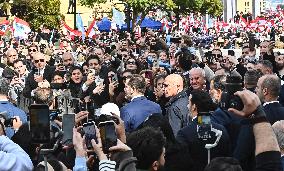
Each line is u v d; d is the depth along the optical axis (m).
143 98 11.13
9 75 15.84
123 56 21.11
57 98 11.39
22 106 15.19
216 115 9.36
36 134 6.55
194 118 9.34
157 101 13.49
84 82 14.81
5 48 26.59
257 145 6.05
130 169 6.24
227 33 58.75
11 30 32.44
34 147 7.90
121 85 13.53
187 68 15.76
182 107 11.52
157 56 21.22
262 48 19.22
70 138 7.47
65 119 7.56
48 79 16.81
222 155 8.85
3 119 8.85
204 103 9.40
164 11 66.19
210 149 8.74
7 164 6.54
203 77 12.59
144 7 58.50
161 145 6.57
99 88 13.56
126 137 7.16
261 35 51.94
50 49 27.17
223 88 11.73
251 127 6.27
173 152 8.40
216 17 87.19
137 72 17.61
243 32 51.03
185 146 8.55
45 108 6.56
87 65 17.64
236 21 74.62
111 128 6.39
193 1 74.81
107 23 54.75
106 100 13.49
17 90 15.38
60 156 7.48
